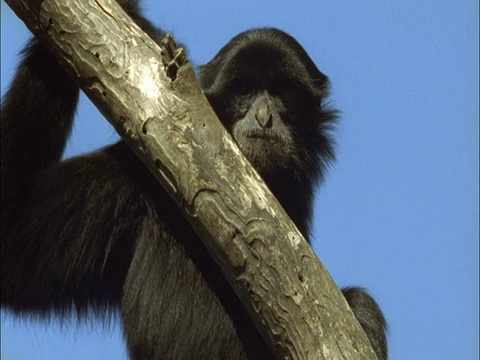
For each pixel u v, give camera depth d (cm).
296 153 2127
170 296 1967
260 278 1418
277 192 2120
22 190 1947
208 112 1458
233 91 2072
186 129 1440
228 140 1459
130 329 2002
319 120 2247
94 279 2075
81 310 2122
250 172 1455
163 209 1981
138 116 1448
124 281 2084
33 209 1961
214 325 1953
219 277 1959
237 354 1952
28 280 1998
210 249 1469
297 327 1408
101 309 2144
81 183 1995
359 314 2150
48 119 1947
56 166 1994
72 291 2077
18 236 1956
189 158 1437
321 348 1402
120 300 2108
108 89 1463
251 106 2053
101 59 1465
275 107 2078
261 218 1429
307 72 2164
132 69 1459
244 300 1460
